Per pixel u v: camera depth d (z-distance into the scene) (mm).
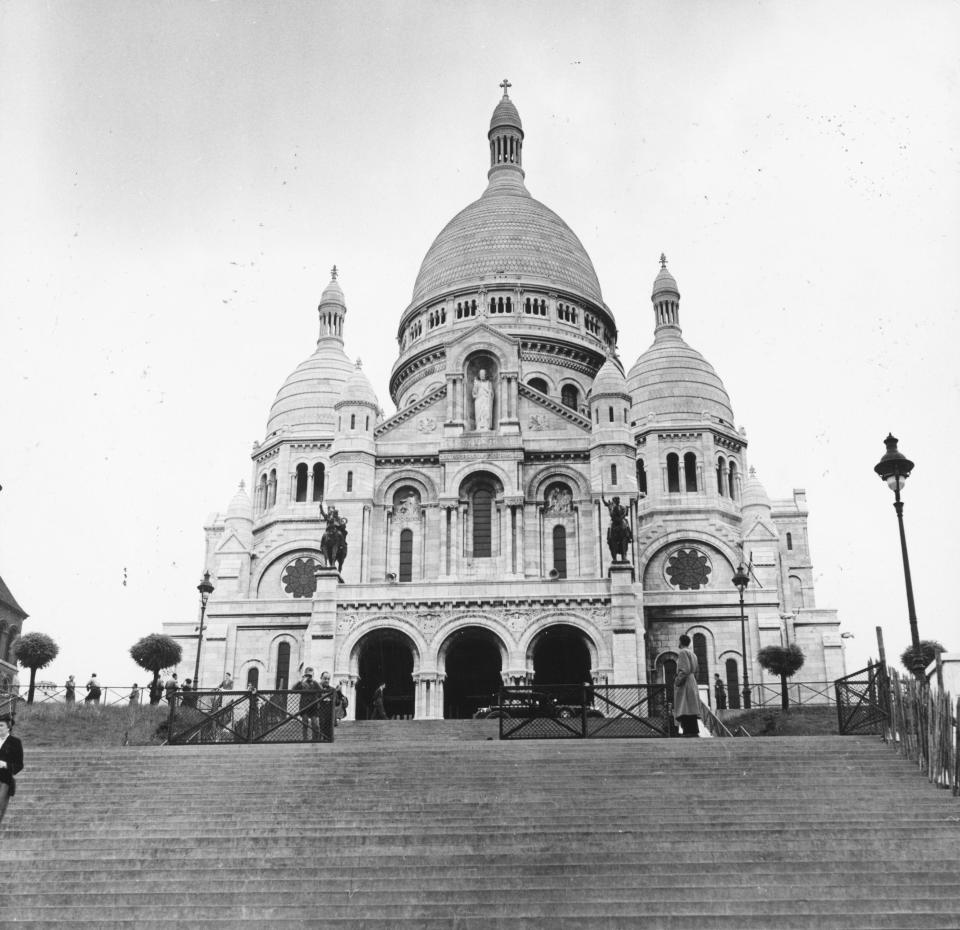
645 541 88625
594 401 77188
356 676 65188
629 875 23391
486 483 76500
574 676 69188
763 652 62750
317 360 100188
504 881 23375
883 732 34844
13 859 25625
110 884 24031
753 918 21156
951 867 23500
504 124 116188
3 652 100312
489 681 69625
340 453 76375
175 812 29203
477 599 65688
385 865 24453
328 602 66000
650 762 32188
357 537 74625
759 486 89438
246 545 89438
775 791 29266
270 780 31578
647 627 80125
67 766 33469
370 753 33875
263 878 24016
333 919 21656
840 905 21766
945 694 29688
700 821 26844
